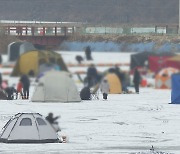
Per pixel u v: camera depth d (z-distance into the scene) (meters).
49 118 77.44
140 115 102.88
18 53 151.38
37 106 116.69
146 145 71.50
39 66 140.12
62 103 123.75
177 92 125.19
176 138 77.12
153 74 161.50
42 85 125.94
